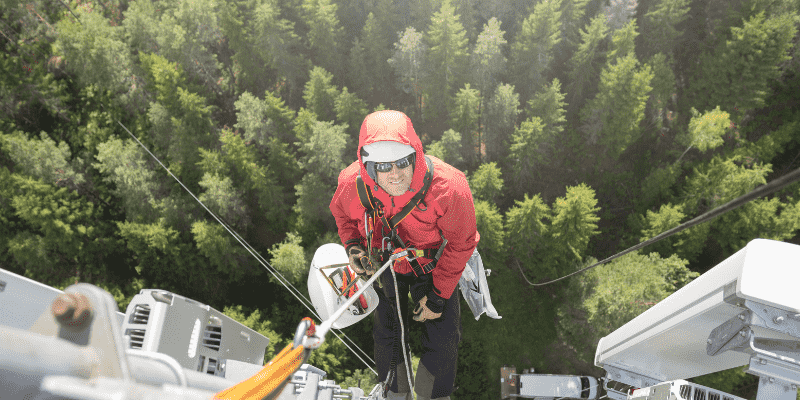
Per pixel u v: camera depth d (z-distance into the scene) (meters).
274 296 35.47
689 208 33.75
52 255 32.97
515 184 38.00
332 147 31.48
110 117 37.69
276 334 30.98
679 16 39.81
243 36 40.41
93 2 46.00
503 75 41.88
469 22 42.38
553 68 44.38
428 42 40.91
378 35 41.91
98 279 33.91
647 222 33.81
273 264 30.78
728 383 28.22
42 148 33.09
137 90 37.31
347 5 46.12
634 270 28.11
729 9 39.88
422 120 41.88
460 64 38.19
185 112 35.28
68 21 35.81
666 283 27.53
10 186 32.16
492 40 36.50
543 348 31.08
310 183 32.81
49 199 32.06
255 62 42.31
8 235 33.84
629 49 37.06
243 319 30.06
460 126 36.22
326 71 40.84
